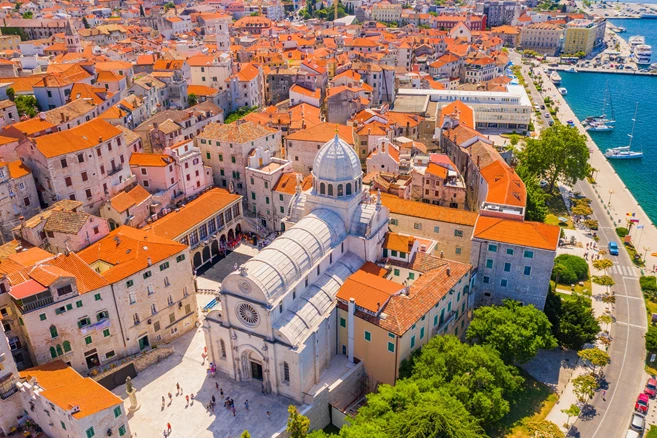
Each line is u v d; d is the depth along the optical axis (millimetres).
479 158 160750
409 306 97375
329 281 103750
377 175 154625
